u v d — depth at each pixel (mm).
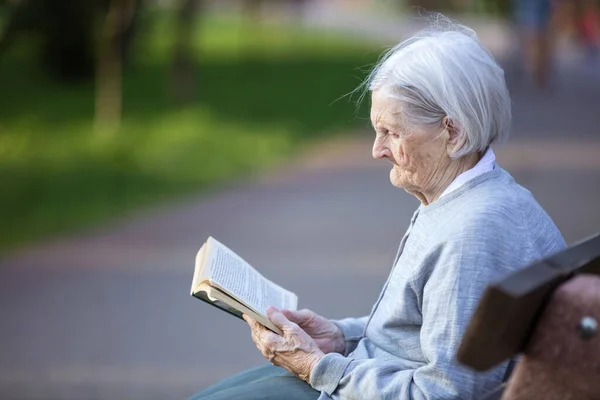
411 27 74000
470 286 3406
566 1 49312
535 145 19375
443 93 3553
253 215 14148
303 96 29688
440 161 3672
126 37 31656
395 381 3559
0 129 24047
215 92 30406
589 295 2654
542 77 30609
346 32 67062
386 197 15242
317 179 16984
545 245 3566
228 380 4352
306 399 3846
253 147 20172
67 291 10570
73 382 8016
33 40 33156
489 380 3389
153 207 14938
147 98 29125
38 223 13953
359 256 11641
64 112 27234
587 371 2643
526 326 2713
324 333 4328
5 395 7750
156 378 8070
